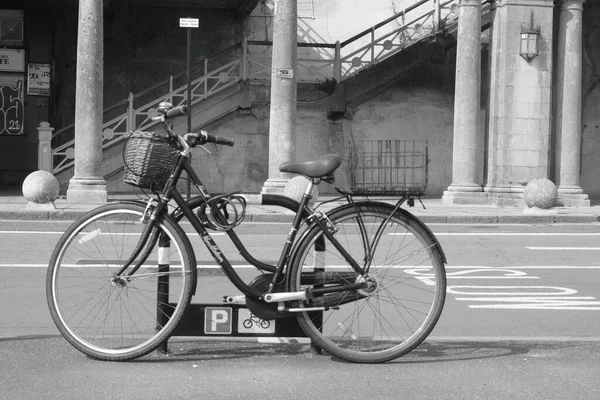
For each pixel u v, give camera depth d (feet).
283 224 52.54
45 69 87.86
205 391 17.04
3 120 87.86
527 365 19.22
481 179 84.74
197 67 88.79
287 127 65.36
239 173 80.48
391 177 82.64
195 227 19.12
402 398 16.76
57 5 88.28
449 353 20.33
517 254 41.75
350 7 89.20
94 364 18.83
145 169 18.61
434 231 52.65
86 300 21.52
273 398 16.67
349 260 19.26
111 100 88.22
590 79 87.20
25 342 20.80
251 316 19.56
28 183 55.72
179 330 19.51
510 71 68.28
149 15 88.43
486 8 80.53
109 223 19.42
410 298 24.40
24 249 40.47
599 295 30.42
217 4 86.84
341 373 18.45
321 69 87.76
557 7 74.18
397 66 81.35
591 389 17.42
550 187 61.11
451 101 84.43
